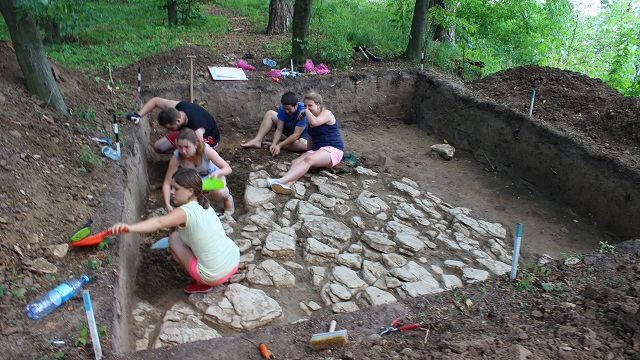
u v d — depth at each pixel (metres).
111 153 5.06
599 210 5.66
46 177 4.34
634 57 12.02
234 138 7.55
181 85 7.42
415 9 8.91
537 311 3.47
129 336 3.59
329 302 4.32
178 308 4.07
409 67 8.80
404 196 6.18
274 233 5.16
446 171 6.98
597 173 5.67
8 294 3.23
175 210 3.87
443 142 7.87
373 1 12.54
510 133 6.80
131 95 6.85
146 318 3.93
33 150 4.53
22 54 5.14
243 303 4.13
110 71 7.20
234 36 10.31
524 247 5.32
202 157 5.07
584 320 3.28
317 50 9.01
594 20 17.12
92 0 12.38
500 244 5.32
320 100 6.23
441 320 3.43
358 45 9.51
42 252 3.62
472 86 8.32
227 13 12.82
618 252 4.23
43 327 3.05
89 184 4.57
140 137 6.12
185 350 3.12
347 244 5.13
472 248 5.20
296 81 8.01
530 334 3.18
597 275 3.92
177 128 5.73
